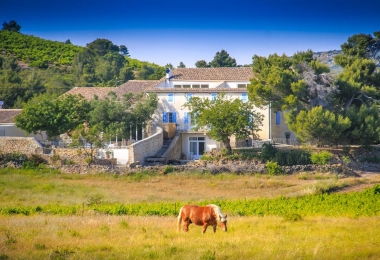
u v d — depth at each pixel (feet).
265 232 92.32
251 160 198.80
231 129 196.44
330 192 165.37
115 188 169.17
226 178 183.01
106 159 191.72
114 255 73.87
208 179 181.88
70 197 155.22
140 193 163.02
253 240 83.30
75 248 78.28
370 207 130.21
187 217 92.58
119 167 186.19
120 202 148.46
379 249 76.43
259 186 173.68
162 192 165.37
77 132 194.49
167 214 124.57
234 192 167.53
